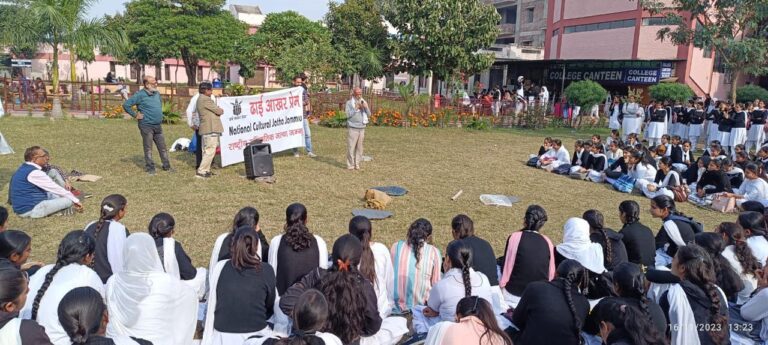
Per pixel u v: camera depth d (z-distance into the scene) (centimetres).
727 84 2877
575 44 3441
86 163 1024
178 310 374
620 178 1057
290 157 1197
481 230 746
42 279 378
